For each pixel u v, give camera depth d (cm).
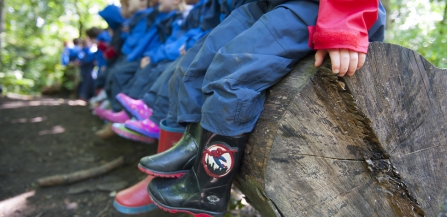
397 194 112
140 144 323
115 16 359
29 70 831
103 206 222
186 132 127
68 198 231
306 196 105
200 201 114
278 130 100
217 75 108
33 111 467
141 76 265
